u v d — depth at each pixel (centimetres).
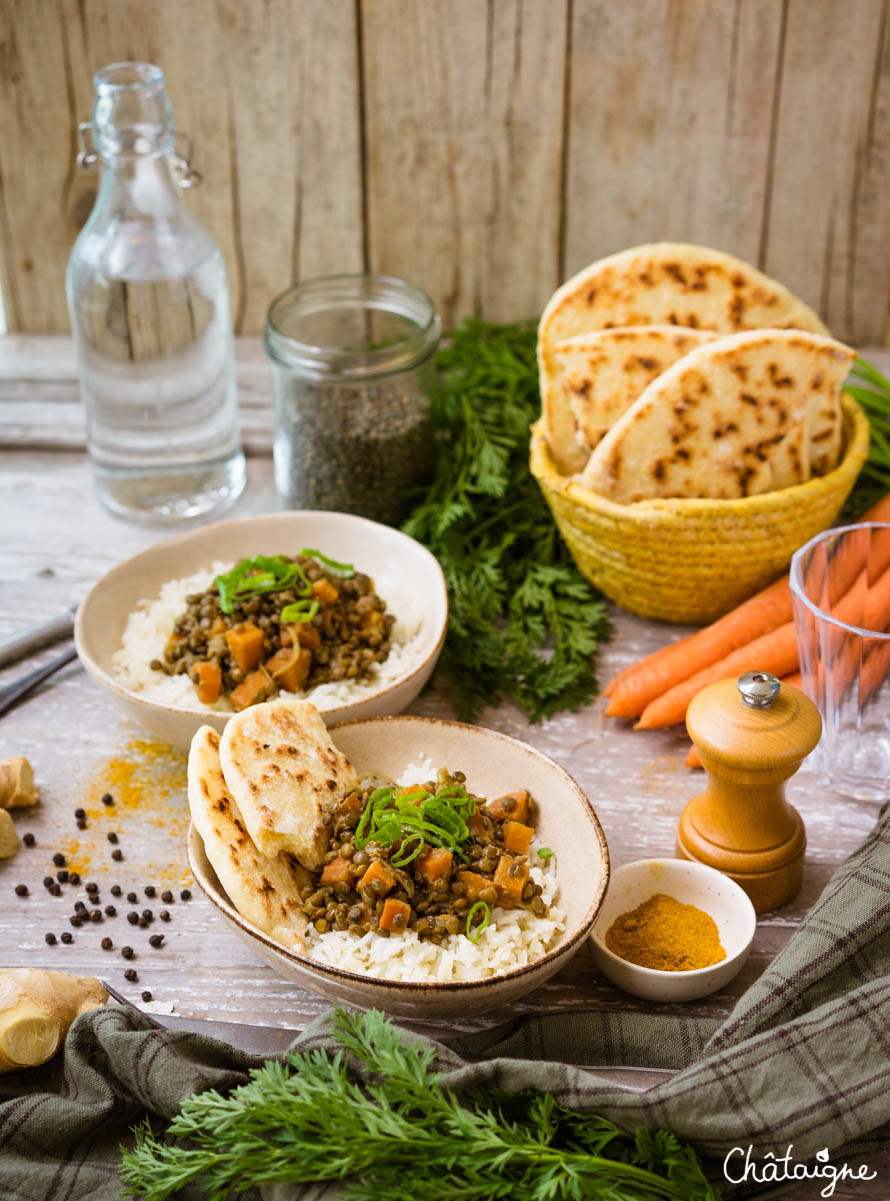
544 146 125
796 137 122
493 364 119
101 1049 82
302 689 100
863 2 116
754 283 105
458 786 88
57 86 125
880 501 112
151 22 122
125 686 100
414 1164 76
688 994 86
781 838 91
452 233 129
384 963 83
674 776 100
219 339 116
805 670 99
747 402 100
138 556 106
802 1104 77
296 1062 79
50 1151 80
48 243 134
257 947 82
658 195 126
